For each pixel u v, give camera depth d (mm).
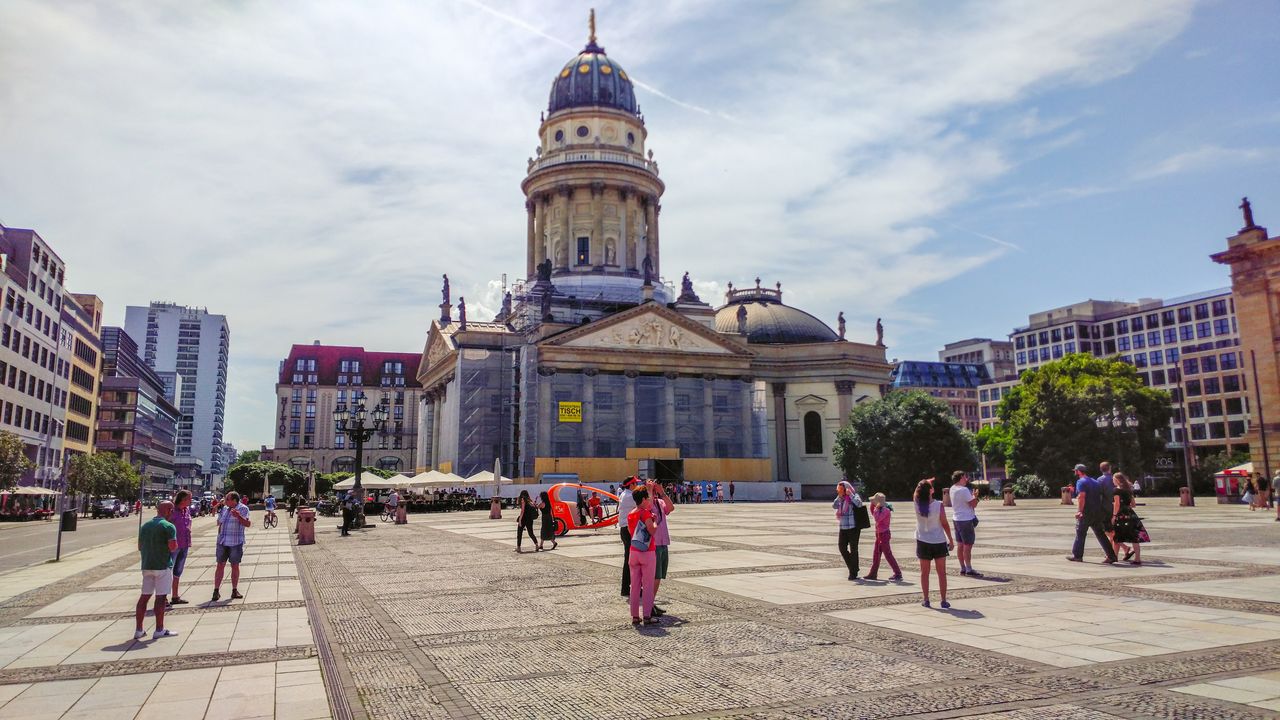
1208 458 97062
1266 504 48781
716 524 41906
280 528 49875
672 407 88625
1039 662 10898
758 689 10023
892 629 13336
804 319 109938
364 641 13469
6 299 81625
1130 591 16469
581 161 103000
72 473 95750
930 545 15477
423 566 24875
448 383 97375
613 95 109438
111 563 29375
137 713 9531
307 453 178375
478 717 9203
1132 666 10570
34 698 10195
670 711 9250
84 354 114938
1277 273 68000
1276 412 67500
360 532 42906
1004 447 112750
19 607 17875
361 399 47875
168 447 193125
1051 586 17375
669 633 13516
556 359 85438
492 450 89625
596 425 86562
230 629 14711
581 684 10469
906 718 8742
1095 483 21766
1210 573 18984
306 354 184250
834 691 9844
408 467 182375
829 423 99188
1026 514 47125
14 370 84688
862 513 19703
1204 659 10852
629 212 104062
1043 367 96125
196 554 32438
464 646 12898
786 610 15320
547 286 94250
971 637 12539
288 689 10523
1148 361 142250
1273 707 8742
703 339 92188
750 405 93188
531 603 17016
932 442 79375
